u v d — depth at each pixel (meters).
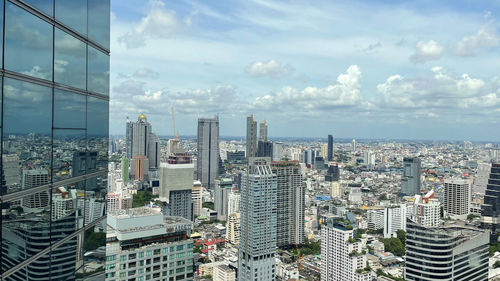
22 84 17.06
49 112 19.45
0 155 15.62
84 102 23.67
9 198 16.19
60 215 20.62
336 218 193.12
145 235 75.88
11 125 16.31
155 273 76.19
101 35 26.31
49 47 19.36
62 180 20.80
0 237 15.59
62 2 20.69
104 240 26.84
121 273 72.62
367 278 174.00
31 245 17.89
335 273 184.50
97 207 25.53
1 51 15.57
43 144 18.89
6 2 15.81
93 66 25.03
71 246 21.92
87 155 24.14
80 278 23.09
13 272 16.48
